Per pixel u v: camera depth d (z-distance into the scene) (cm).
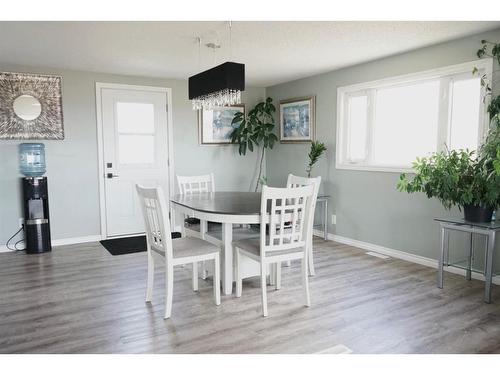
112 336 254
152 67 477
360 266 402
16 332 260
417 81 411
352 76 478
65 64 457
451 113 385
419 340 247
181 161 580
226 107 610
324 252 459
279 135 617
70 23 307
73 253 455
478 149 344
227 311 292
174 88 565
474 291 330
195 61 442
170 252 278
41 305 304
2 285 349
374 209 463
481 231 306
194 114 585
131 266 404
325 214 520
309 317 281
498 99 321
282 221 287
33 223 452
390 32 338
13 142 464
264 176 657
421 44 378
